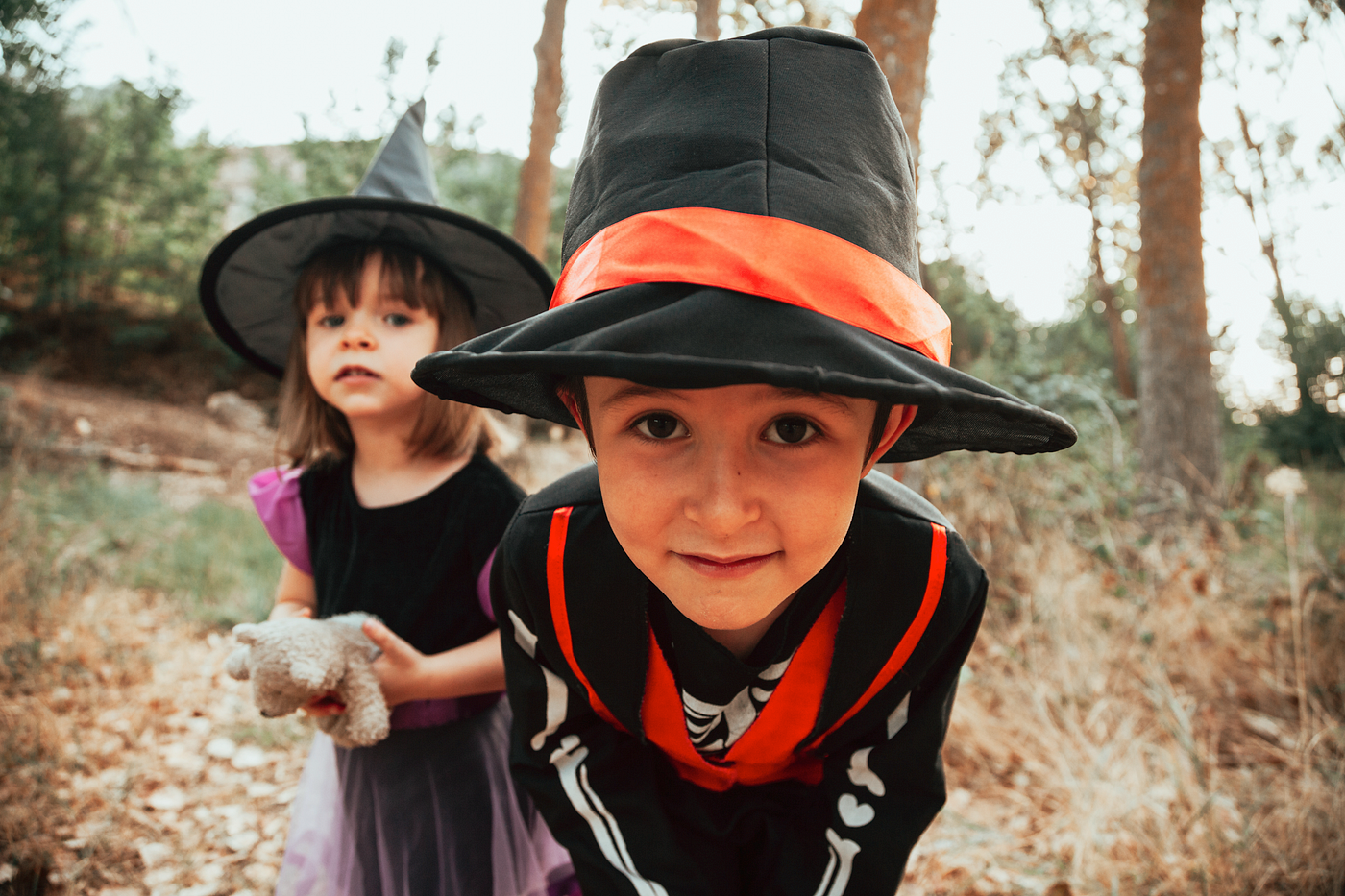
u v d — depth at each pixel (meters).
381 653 1.23
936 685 1.04
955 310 7.75
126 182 10.47
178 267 11.13
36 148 9.51
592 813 1.04
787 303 0.61
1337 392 7.54
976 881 1.88
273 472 1.51
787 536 0.67
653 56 0.77
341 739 1.21
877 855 1.01
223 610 3.75
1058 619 2.62
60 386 9.26
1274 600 2.83
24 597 3.25
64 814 2.12
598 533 0.93
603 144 0.76
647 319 0.59
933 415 0.82
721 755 1.04
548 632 0.99
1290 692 2.50
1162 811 1.86
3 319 7.24
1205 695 2.63
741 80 0.72
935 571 0.94
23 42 8.85
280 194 10.78
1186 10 4.99
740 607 0.70
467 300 1.52
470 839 1.30
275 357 1.80
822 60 0.75
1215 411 4.89
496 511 1.33
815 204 0.67
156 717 2.76
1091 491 3.23
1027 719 2.38
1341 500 4.00
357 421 1.38
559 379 0.79
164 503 5.63
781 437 0.66
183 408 9.86
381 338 1.32
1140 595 2.85
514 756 1.11
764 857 1.07
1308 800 1.91
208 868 2.03
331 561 1.37
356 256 1.33
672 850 1.01
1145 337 5.05
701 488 0.65
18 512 3.88
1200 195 4.99
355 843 1.33
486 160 12.36
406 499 1.36
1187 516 4.04
